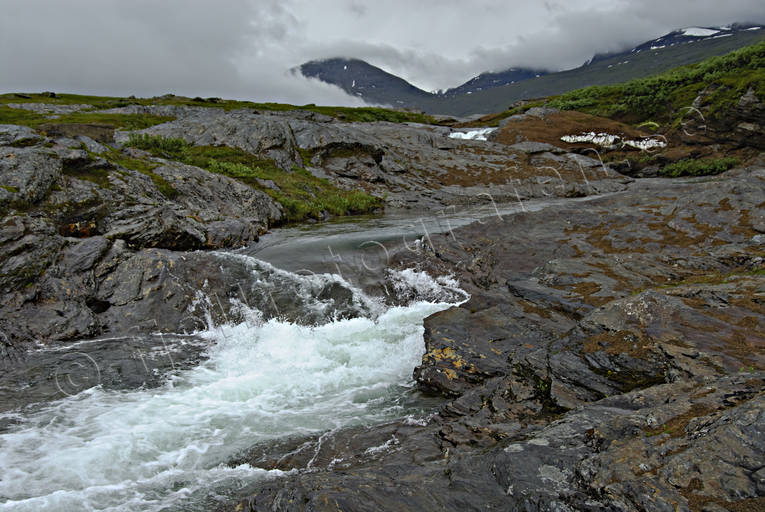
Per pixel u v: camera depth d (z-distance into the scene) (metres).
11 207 12.37
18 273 10.66
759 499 3.39
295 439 7.32
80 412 7.85
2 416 7.55
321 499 4.49
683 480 3.75
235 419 7.98
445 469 5.09
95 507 5.61
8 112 53.34
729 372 5.79
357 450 6.69
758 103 43.50
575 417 5.43
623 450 4.33
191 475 6.37
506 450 4.95
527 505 4.12
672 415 4.73
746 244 11.60
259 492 5.20
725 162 43.16
